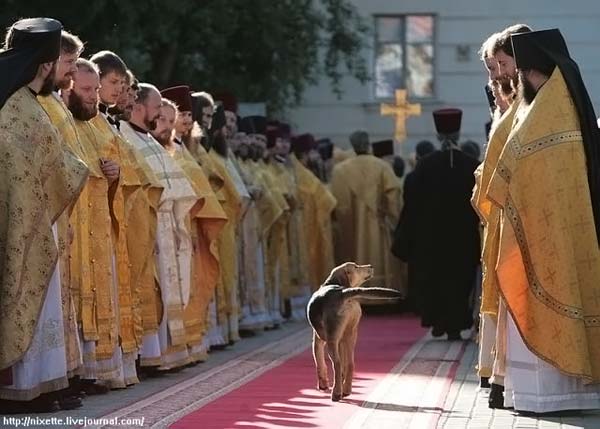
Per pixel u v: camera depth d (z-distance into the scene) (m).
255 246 20.50
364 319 24.33
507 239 11.48
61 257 11.52
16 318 10.95
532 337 11.38
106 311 12.72
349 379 12.53
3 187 11.04
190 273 15.21
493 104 14.52
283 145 23.28
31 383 11.12
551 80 11.57
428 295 19.92
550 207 11.40
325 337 12.34
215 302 17.77
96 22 26.06
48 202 11.28
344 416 11.36
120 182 13.17
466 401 12.41
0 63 11.11
